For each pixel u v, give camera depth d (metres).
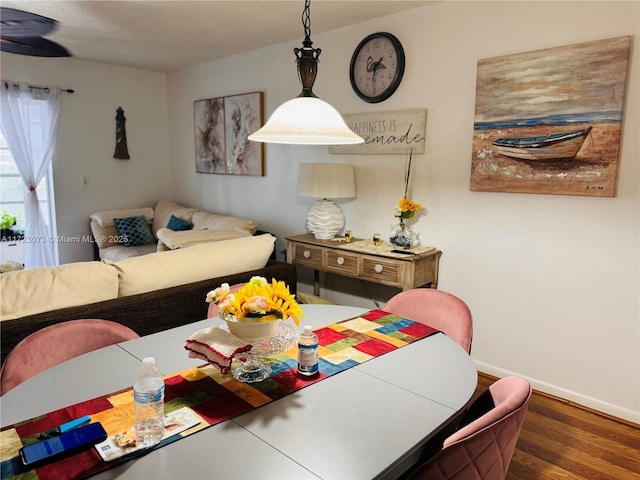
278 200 4.27
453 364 1.56
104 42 3.96
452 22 2.86
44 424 1.16
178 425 1.16
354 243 3.34
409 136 3.14
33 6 2.99
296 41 3.85
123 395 1.32
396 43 3.11
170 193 5.70
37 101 4.58
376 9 3.05
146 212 5.34
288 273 3.02
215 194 5.01
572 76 2.38
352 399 1.32
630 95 2.25
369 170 3.45
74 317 2.07
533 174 2.57
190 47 4.13
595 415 2.49
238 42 3.95
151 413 1.11
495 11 2.67
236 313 1.40
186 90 5.18
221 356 1.33
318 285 3.77
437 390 1.38
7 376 1.51
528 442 2.26
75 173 4.92
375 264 3.01
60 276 2.10
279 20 3.30
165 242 3.41
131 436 1.10
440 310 2.04
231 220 4.27
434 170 3.06
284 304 1.42
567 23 2.41
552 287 2.62
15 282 2.01
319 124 1.45
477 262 2.92
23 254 4.60
